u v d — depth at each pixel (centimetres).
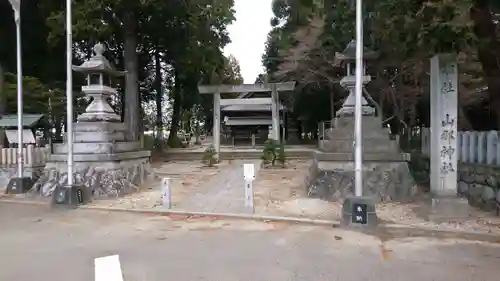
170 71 3177
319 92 3288
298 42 2498
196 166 2097
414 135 1895
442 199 818
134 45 2212
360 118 802
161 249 646
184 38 2381
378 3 1107
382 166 1058
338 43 2027
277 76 2766
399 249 641
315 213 902
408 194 1033
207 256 608
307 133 4316
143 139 2830
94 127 1198
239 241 695
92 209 981
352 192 1034
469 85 1762
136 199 1100
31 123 1532
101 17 1867
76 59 2520
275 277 519
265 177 1595
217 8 2308
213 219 876
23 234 743
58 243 681
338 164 1091
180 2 2031
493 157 891
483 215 846
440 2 773
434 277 515
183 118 5088
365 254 615
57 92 2334
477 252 625
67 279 512
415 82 1923
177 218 887
